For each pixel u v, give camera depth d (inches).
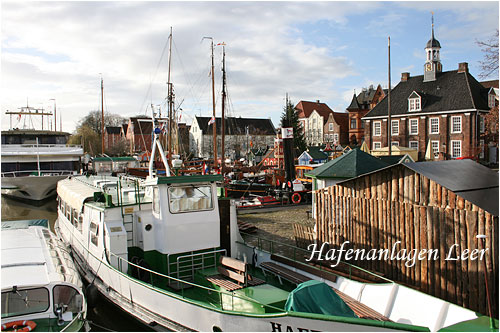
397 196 415.8
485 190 365.7
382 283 348.5
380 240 433.4
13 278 348.5
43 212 1133.1
